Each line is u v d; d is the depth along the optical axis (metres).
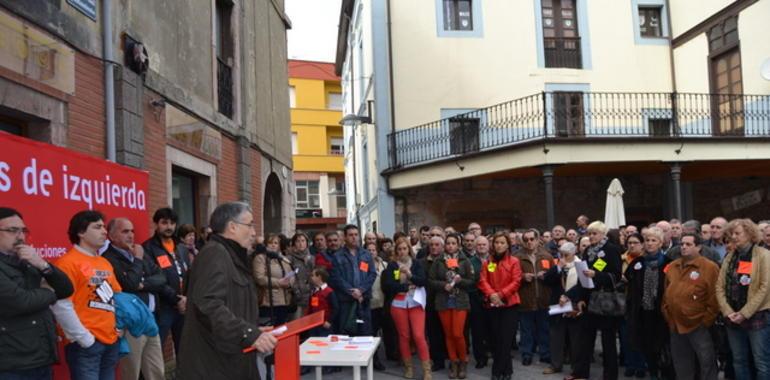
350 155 29.61
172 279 5.93
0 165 4.18
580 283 7.09
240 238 3.67
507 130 17.00
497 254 7.39
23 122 5.52
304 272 7.71
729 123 16.88
